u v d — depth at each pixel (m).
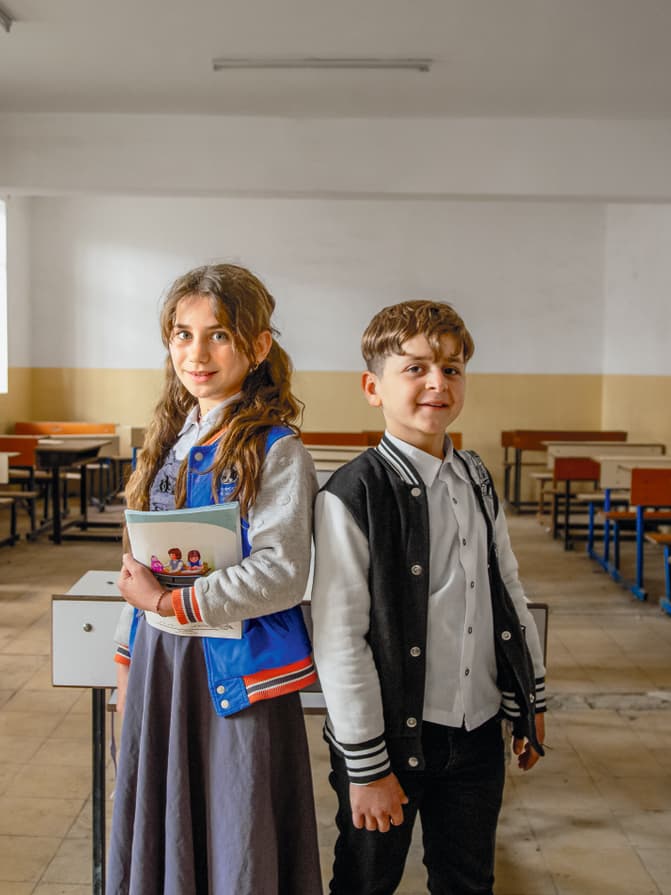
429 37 4.33
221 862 1.30
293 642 1.36
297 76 4.92
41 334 8.79
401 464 1.41
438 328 1.37
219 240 8.71
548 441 7.87
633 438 8.04
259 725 1.32
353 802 1.33
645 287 7.76
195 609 1.27
